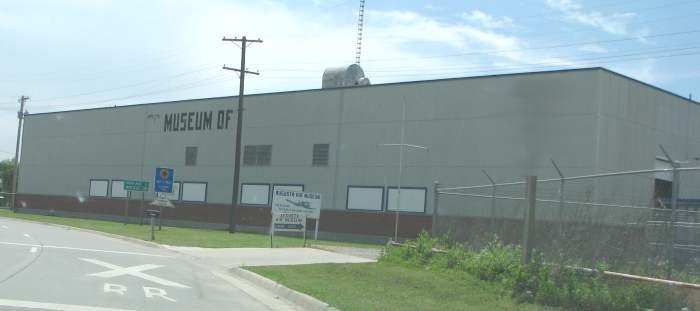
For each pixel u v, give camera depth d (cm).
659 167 3394
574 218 1434
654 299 1135
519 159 3303
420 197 3700
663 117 3441
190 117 5231
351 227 4016
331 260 2205
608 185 3017
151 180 5500
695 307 1099
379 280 1598
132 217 5641
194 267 1922
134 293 1302
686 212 1482
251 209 4644
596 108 3066
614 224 1328
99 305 1129
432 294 1399
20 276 1409
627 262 1293
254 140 4684
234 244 2817
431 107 3716
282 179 4469
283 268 1848
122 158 5822
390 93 3928
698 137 3697
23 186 6869
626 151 3188
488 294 1388
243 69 4231
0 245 2148
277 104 4572
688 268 1262
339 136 4169
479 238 1839
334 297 1327
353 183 4047
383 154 3922
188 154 5203
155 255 2206
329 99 4259
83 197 6175
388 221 3841
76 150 6338
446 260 1767
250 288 1546
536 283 1352
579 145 3102
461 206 3409
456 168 3556
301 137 4391
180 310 1158
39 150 6769
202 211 5016
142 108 5678
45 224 4038
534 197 1447
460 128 3569
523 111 3319
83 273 1545
